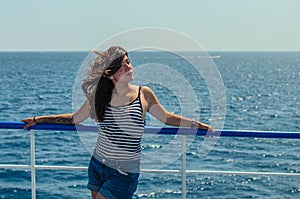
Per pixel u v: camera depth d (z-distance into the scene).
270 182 13.17
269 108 34.41
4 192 11.38
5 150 16.73
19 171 13.16
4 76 70.44
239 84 58.41
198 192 12.10
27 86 51.88
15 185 11.91
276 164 15.65
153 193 11.38
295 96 43.41
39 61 154.62
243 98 41.84
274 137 3.62
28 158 15.42
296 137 3.62
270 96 43.56
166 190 11.61
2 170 13.30
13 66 111.62
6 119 28.38
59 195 10.98
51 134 19.03
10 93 43.88
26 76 70.25
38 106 34.09
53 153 15.70
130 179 3.31
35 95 41.69
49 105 34.56
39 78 65.25
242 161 15.96
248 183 12.99
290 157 16.70
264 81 63.97
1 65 118.50
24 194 11.26
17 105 34.81
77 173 12.77
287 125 26.80
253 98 41.84
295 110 33.09
